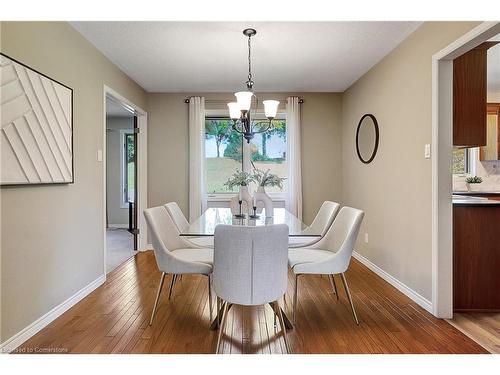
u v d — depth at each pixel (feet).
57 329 7.59
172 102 16.29
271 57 11.53
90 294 9.95
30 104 7.16
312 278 11.59
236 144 17.46
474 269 8.74
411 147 9.69
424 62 8.96
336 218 9.41
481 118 9.11
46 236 7.86
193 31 9.47
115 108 19.99
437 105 8.34
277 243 6.25
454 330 7.59
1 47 6.44
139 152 16.06
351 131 15.14
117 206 24.38
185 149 16.35
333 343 6.97
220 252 6.33
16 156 6.71
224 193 17.42
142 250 16.12
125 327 7.70
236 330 7.57
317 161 16.43
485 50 9.13
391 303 9.27
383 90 11.64
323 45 10.52
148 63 12.08
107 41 10.12
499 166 17.66
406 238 9.98
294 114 16.03
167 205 10.77
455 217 8.72
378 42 10.32
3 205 6.44
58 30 8.44
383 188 11.67
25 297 7.09
